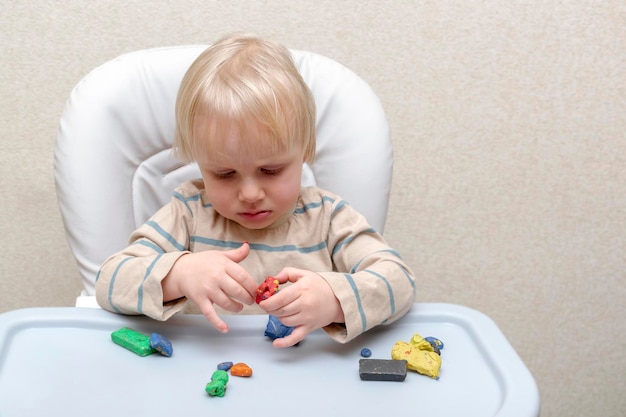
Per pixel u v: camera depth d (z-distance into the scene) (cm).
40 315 77
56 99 135
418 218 145
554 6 135
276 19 133
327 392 66
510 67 138
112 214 98
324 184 103
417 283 149
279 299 72
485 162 143
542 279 151
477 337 77
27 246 143
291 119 82
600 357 157
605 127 142
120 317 79
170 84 101
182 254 79
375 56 135
